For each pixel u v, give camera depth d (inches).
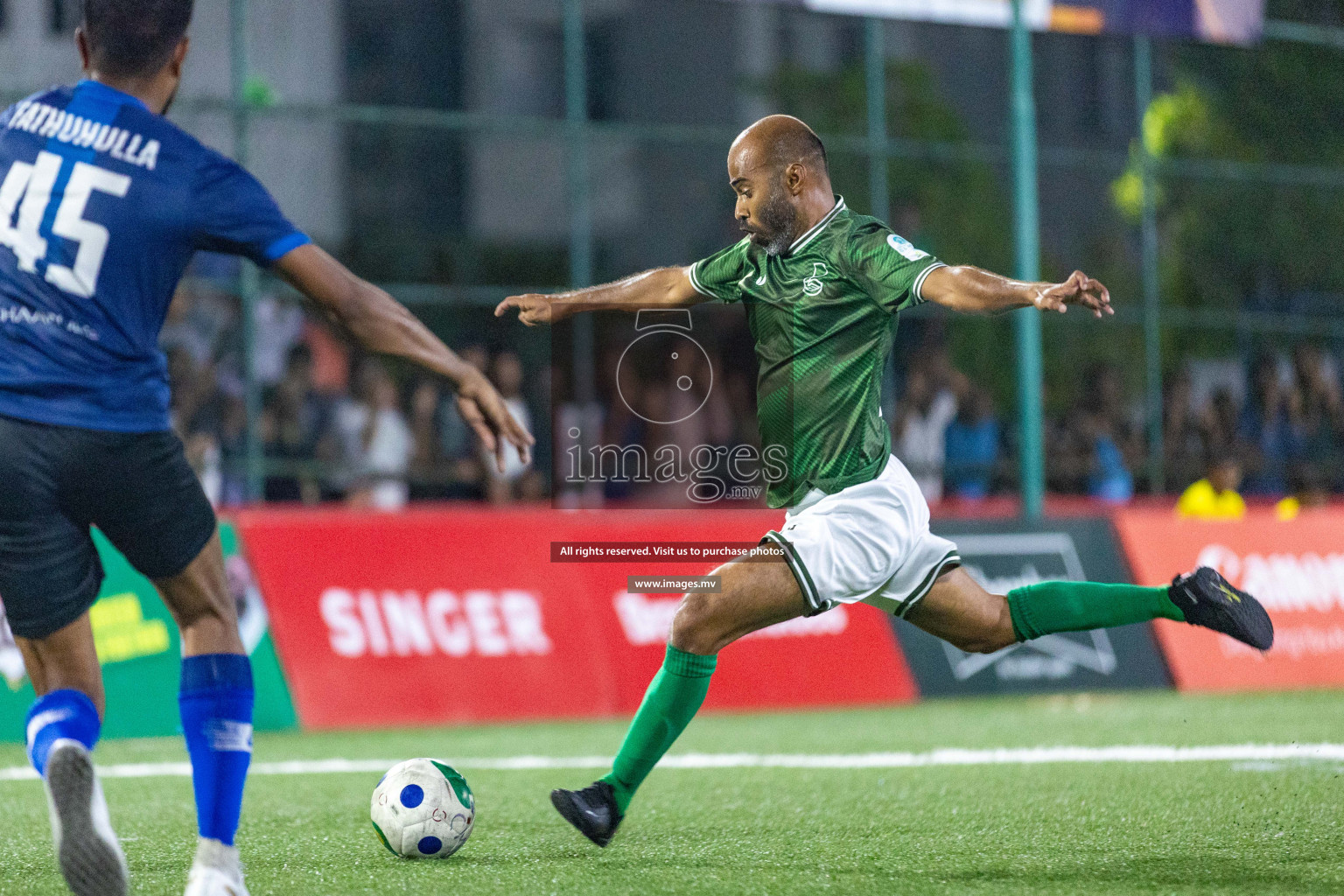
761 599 539.8
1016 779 813.9
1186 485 1985.7
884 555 548.1
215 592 450.9
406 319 429.1
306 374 1642.5
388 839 561.3
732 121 2103.8
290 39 1948.8
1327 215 2140.7
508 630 1277.1
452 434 1670.8
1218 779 798.5
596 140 2021.4
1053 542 1477.6
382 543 1263.5
